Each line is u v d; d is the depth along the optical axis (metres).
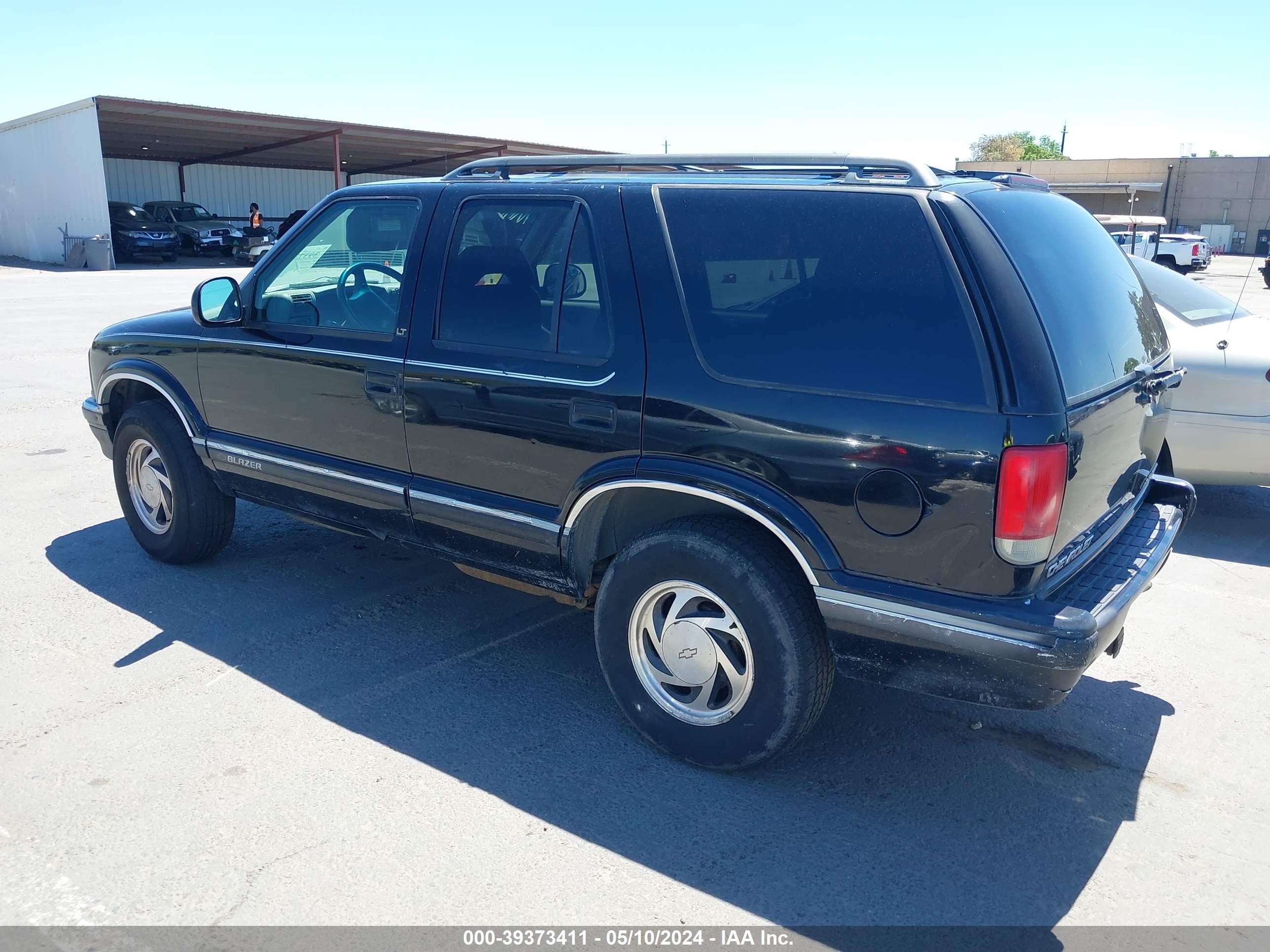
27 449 7.49
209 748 3.44
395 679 3.98
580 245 3.41
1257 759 3.54
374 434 3.97
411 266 3.84
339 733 3.56
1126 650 4.43
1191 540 5.94
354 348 3.99
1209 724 3.78
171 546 5.02
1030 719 3.79
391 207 3.97
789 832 3.05
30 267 29.05
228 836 2.95
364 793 3.19
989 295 2.71
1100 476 3.06
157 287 21.25
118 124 29.58
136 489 5.17
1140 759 3.52
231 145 35.41
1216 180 46.69
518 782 3.29
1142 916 2.72
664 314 3.20
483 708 3.77
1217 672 4.21
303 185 44.69
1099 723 3.78
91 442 7.72
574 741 3.55
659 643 3.39
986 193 3.03
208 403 4.65
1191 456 5.73
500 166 3.84
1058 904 2.76
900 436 2.79
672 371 3.16
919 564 2.83
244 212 42.56
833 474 2.90
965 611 2.78
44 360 11.44
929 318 2.78
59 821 3.01
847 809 3.18
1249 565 5.52
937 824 3.12
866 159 3.04
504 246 3.61
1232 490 7.01
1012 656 2.72
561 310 3.44
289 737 3.52
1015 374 2.67
